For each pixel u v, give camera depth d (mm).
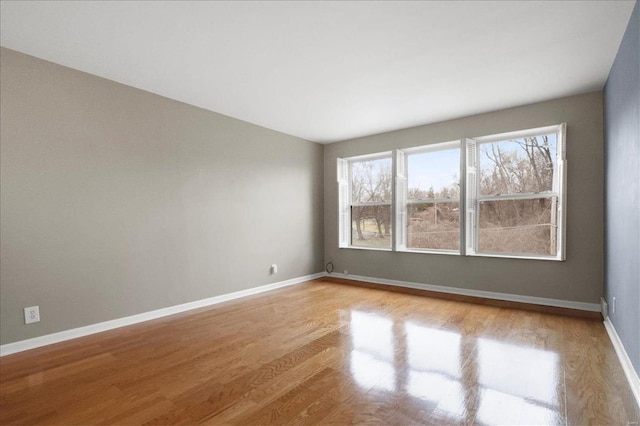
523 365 2242
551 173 3824
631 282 2107
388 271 5016
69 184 2873
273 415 1715
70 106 2885
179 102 3719
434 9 2076
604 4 2020
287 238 5082
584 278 3494
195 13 2105
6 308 2531
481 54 2666
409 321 3219
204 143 3973
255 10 2076
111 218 3141
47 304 2732
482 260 4156
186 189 3773
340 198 5590
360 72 2998
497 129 4035
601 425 1600
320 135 5258
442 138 4484
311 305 3857
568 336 2758
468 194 4219
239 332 2973
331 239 5703
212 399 1873
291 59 2746
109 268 3117
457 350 2510
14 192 2576
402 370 2195
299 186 5324
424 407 1770
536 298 3781
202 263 3910
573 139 3535
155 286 3461
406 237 4957
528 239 3963
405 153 4984
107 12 2088
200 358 2424
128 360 2400
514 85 3287
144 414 1735
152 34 2359
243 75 3057
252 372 2195
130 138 3295
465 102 3770
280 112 4117
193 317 3449
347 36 2393
